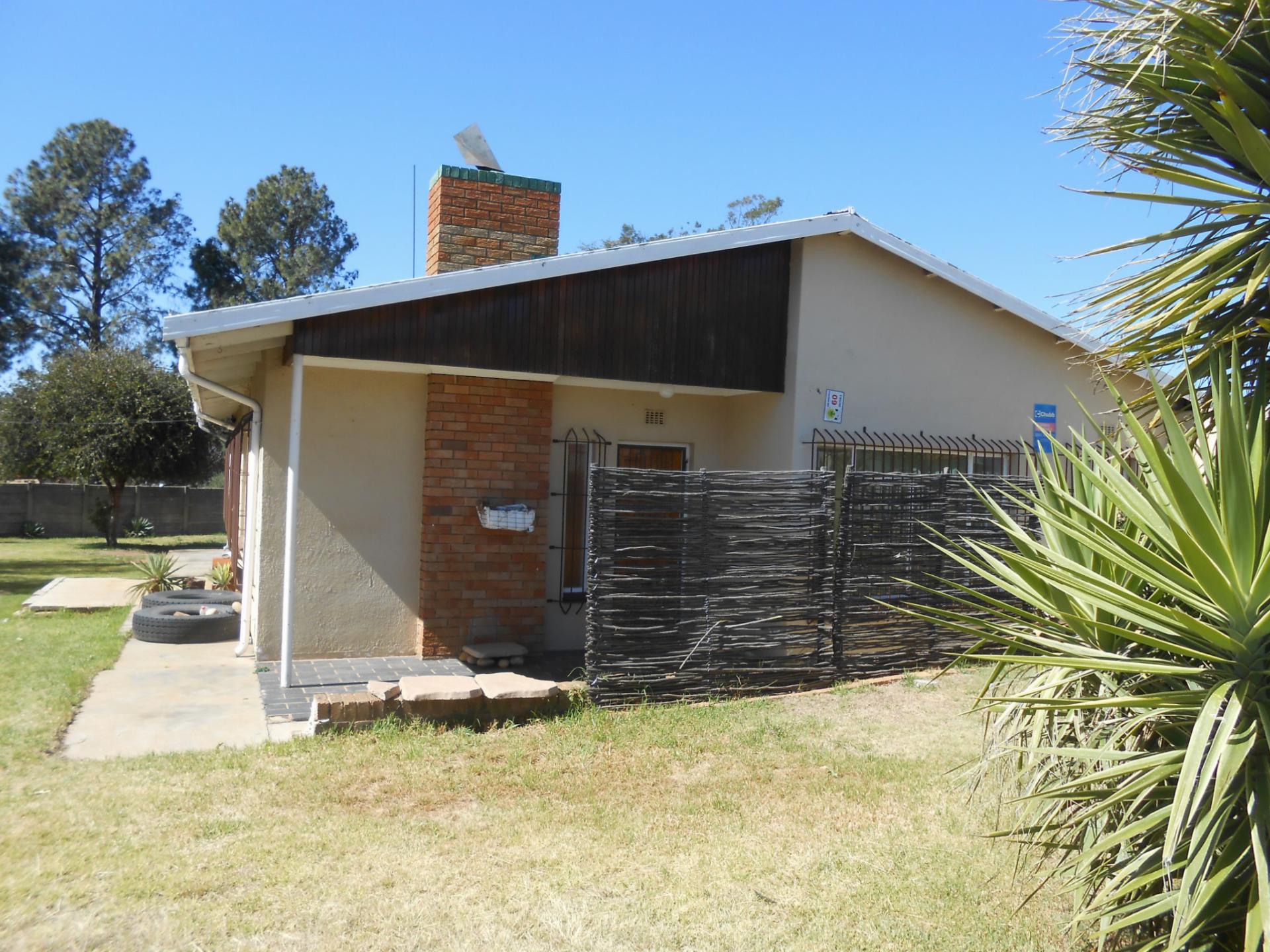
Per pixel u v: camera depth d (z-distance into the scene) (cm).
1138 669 319
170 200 5253
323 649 966
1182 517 303
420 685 759
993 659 384
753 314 1023
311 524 960
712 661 854
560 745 710
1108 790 341
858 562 923
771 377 1032
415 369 948
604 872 504
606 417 1099
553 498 1070
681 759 688
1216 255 371
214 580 1460
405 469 994
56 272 4906
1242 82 363
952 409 1107
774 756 699
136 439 2714
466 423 995
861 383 1059
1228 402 327
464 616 996
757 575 873
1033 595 386
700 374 994
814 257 1038
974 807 606
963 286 1079
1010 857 535
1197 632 318
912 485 952
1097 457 395
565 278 927
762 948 432
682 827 570
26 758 643
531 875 496
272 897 459
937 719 799
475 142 1082
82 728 722
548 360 917
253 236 5103
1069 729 396
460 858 514
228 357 924
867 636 927
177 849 508
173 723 740
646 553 830
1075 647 361
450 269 1041
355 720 724
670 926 449
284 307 775
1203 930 328
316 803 585
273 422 952
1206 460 358
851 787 638
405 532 994
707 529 855
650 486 832
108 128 5050
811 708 827
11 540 3050
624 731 747
